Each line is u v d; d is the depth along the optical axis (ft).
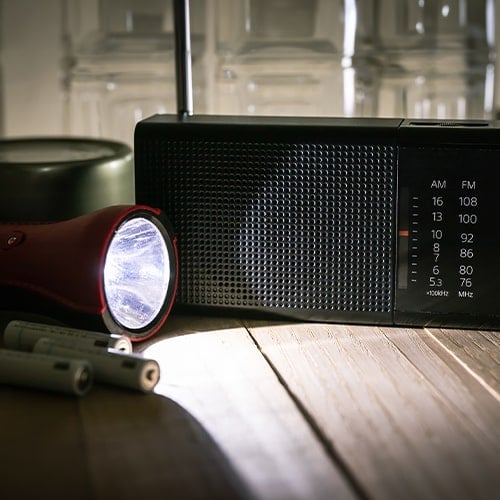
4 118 5.78
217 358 3.22
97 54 5.89
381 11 6.04
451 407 2.82
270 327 3.51
